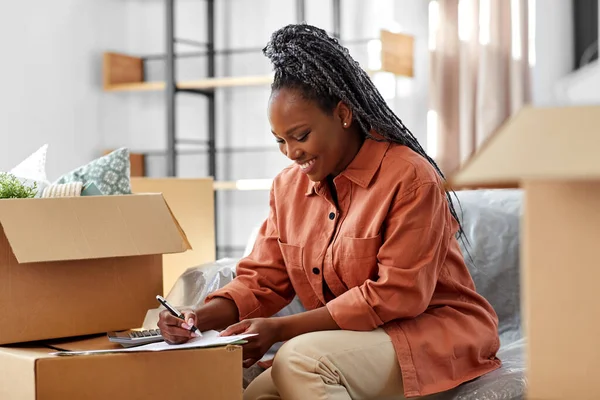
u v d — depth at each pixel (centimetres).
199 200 237
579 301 70
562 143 63
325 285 167
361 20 415
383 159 159
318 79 154
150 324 169
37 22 384
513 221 210
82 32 414
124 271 169
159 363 140
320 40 158
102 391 138
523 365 168
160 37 452
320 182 165
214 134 449
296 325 152
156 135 455
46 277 158
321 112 156
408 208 153
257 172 445
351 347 146
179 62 455
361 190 161
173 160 412
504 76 365
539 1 365
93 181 192
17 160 372
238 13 444
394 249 152
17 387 140
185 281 194
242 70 445
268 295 173
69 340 161
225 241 453
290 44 158
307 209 171
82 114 414
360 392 146
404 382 148
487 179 63
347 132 162
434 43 378
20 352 145
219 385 142
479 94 365
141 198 168
